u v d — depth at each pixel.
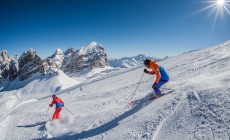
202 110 5.85
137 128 6.55
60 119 11.84
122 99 12.41
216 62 15.24
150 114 7.12
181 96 7.43
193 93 7.19
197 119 5.56
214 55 21.88
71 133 8.78
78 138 7.95
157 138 5.55
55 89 93.25
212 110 5.61
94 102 15.23
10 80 141.50
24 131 11.80
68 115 12.55
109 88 23.19
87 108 13.23
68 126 10.00
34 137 10.05
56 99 12.47
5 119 16.22
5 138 11.50
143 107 8.26
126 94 14.16
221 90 6.50
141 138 5.85
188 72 14.80
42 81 107.94
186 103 6.72
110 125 7.88
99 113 10.47
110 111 9.99
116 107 10.51
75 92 31.25
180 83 9.78
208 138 4.61
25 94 94.19
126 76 32.94
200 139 4.70
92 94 21.69
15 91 100.81
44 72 124.12
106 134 7.17
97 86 29.95
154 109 7.41
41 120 13.60
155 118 6.63
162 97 8.40
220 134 4.56
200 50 36.91
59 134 9.23
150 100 8.70
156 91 8.64
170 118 6.27
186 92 7.65
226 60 14.24
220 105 5.64
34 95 90.81
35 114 16.61
